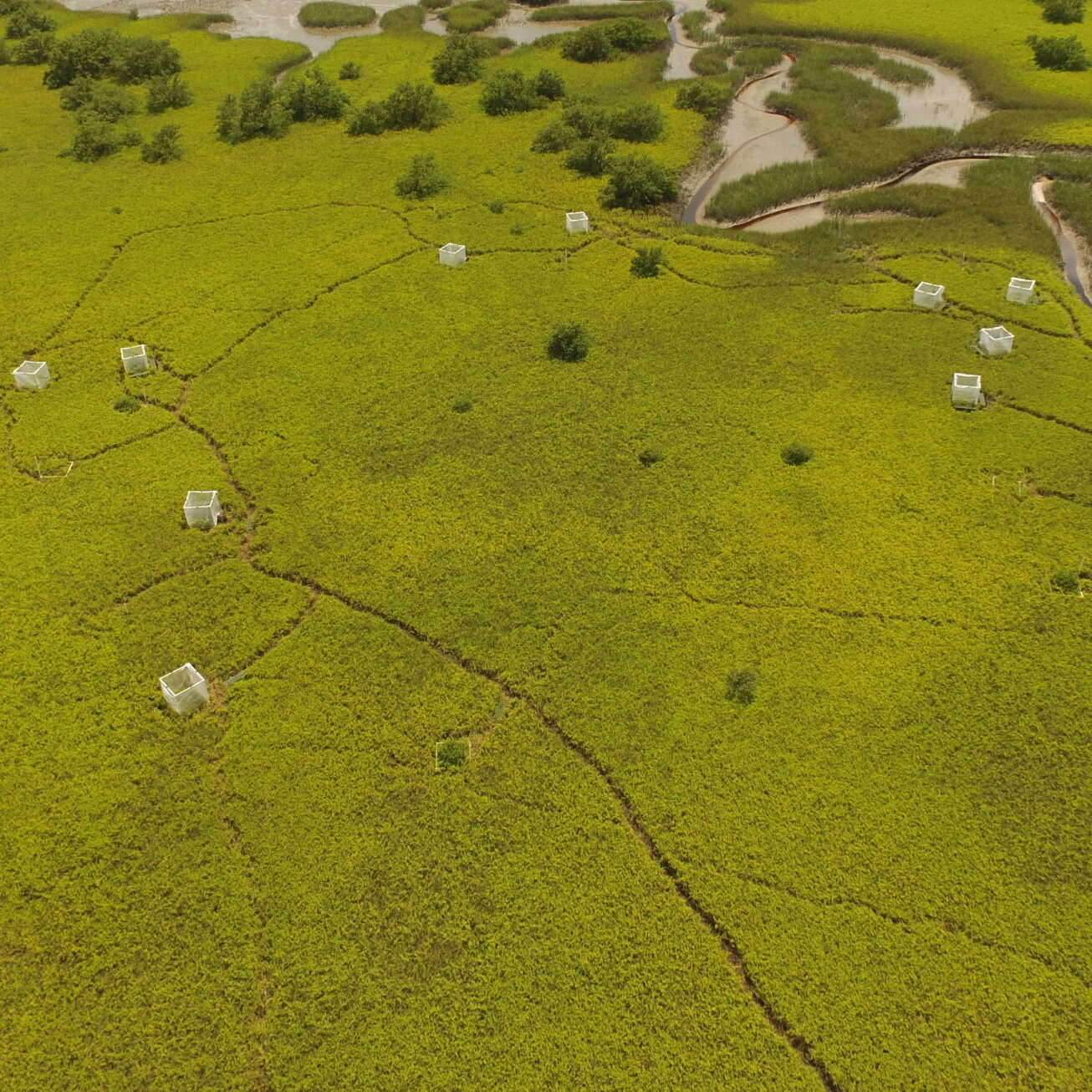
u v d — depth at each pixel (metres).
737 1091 17.22
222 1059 17.98
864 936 19.12
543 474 30.33
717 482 29.66
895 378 33.69
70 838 21.47
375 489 30.08
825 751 22.31
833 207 46.03
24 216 46.97
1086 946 18.73
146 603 26.78
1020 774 21.62
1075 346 34.84
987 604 25.38
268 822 21.56
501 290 39.88
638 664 24.53
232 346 37.00
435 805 21.73
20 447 32.28
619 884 20.17
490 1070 17.58
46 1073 17.86
